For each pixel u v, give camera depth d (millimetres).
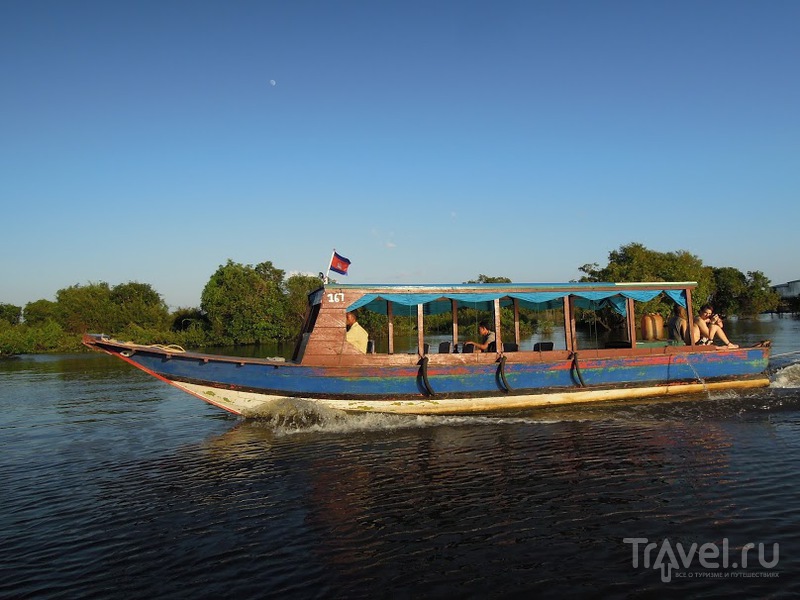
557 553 6340
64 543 7059
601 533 6793
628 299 14992
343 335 13031
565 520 7195
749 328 45469
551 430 11828
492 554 6363
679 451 10016
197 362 12562
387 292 13305
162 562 6453
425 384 12992
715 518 7086
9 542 7121
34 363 33562
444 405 13250
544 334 41781
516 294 14023
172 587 5887
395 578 5906
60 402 17703
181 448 11453
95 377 24734
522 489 8352
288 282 57531
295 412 12836
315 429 12477
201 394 12758
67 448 11812
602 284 14656
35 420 14852
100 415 15312
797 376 16938
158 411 15719
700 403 14062
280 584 5867
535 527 7020
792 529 6703
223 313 50312
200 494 8664
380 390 12992
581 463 9516
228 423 13711
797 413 12773
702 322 15914
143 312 57250
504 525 7109
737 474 8672
